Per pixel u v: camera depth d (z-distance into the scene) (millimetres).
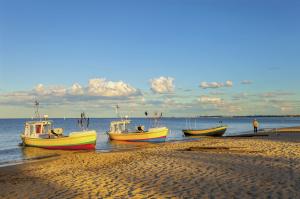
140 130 44625
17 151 34281
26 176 16641
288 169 13766
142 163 17953
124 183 12852
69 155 27062
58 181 14320
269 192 10133
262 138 37062
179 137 52250
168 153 22250
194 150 23609
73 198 10961
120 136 43531
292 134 44562
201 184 11844
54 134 37438
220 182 11984
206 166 15609
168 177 13508
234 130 77875
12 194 12328
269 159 16844
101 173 15586
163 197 10328
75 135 34000
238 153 20141
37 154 31219
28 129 39281
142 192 11148
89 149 34250
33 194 12094
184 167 15695
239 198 9680
